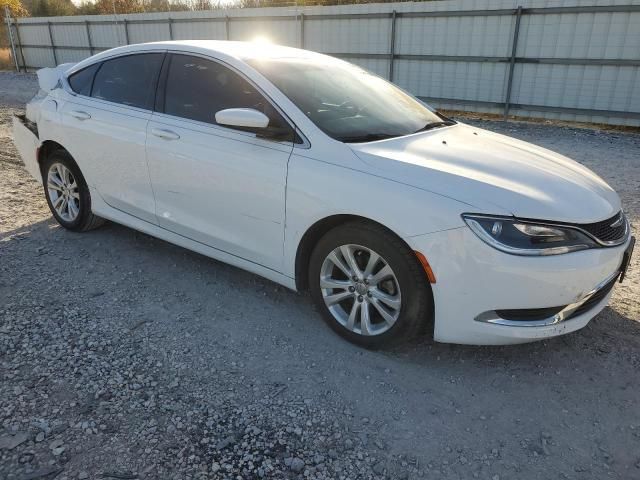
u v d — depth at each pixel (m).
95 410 2.51
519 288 2.56
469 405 2.68
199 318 3.38
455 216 2.59
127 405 2.56
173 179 3.67
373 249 2.85
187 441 2.35
